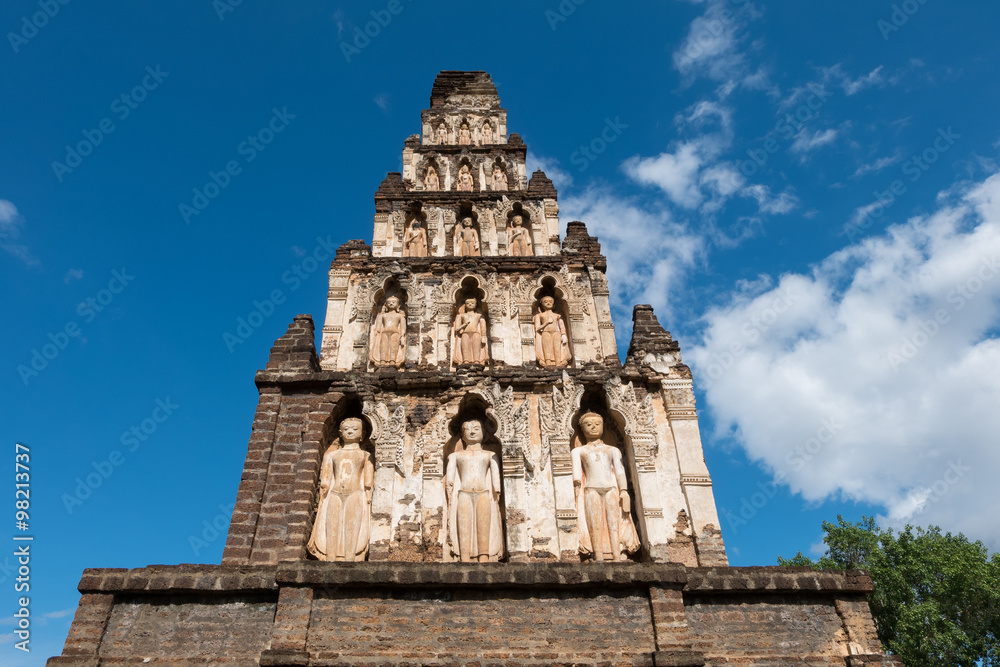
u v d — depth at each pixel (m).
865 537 30.16
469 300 16.14
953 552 28.42
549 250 17.69
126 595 11.07
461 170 20.00
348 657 10.40
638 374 14.50
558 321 16.16
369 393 14.14
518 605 11.05
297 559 11.89
